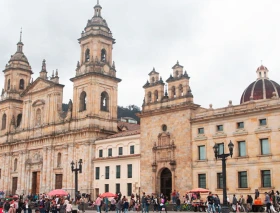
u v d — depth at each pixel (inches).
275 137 2420.0
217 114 2716.5
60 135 3939.5
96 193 3540.8
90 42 3978.8
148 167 3080.7
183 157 2866.6
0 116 4970.5
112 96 3949.3
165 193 2967.5
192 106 2901.1
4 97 4977.9
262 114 2502.5
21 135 4505.4
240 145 2598.4
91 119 3715.6
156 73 3225.9
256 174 2471.7
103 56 4042.8
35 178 4234.7
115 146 3474.4
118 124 4200.3
